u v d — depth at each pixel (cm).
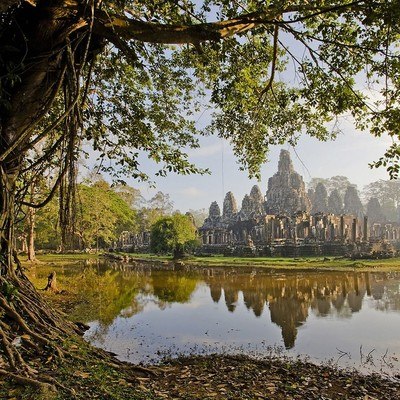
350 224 7119
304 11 688
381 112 747
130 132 1072
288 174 8150
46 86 648
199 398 613
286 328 1330
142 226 9100
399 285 2483
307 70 885
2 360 558
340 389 738
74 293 1852
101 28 628
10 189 656
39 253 5950
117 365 760
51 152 698
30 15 626
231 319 1476
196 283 2669
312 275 3194
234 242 6844
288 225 6388
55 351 673
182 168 1113
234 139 1136
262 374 790
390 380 823
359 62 838
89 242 5925
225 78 1004
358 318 1501
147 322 1367
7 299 707
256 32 784
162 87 1117
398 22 607
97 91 1048
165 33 619
